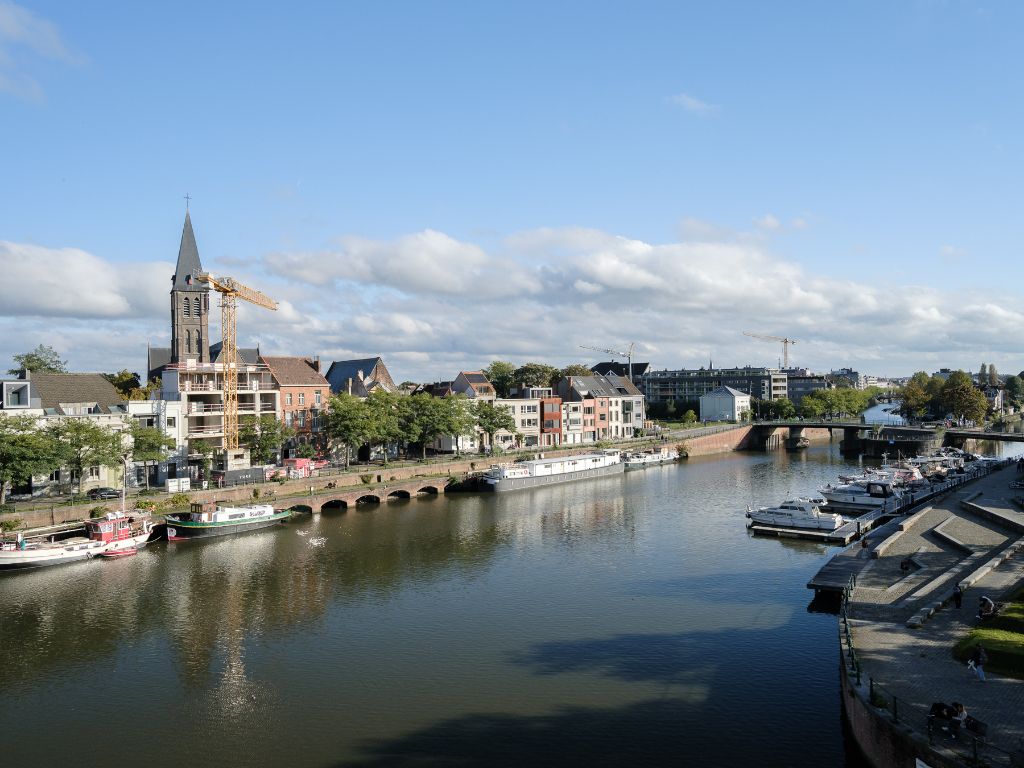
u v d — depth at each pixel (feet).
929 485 338.34
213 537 258.37
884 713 100.53
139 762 113.70
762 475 428.97
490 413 449.89
